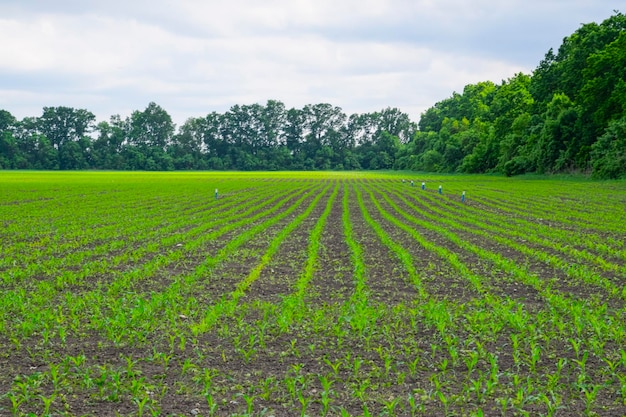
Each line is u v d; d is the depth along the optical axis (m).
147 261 20.45
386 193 62.78
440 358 10.53
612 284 16.23
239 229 29.81
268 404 8.67
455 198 53.22
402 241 25.22
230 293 15.20
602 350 10.69
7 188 73.56
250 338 11.10
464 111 193.00
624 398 8.73
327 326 12.27
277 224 32.38
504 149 114.75
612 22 99.81
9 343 11.24
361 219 35.12
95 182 94.19
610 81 86.69
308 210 41.81
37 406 8.52
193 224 32.31
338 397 8.87
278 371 9.91
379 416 8.20
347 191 67.75
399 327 12.24
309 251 22.31
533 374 9.73
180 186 81.06
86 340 11.40
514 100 124.38
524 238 25.97
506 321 12.42
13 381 9.43
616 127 78.81
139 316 12.51
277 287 16.28
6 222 33.53
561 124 95.50
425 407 8.55
